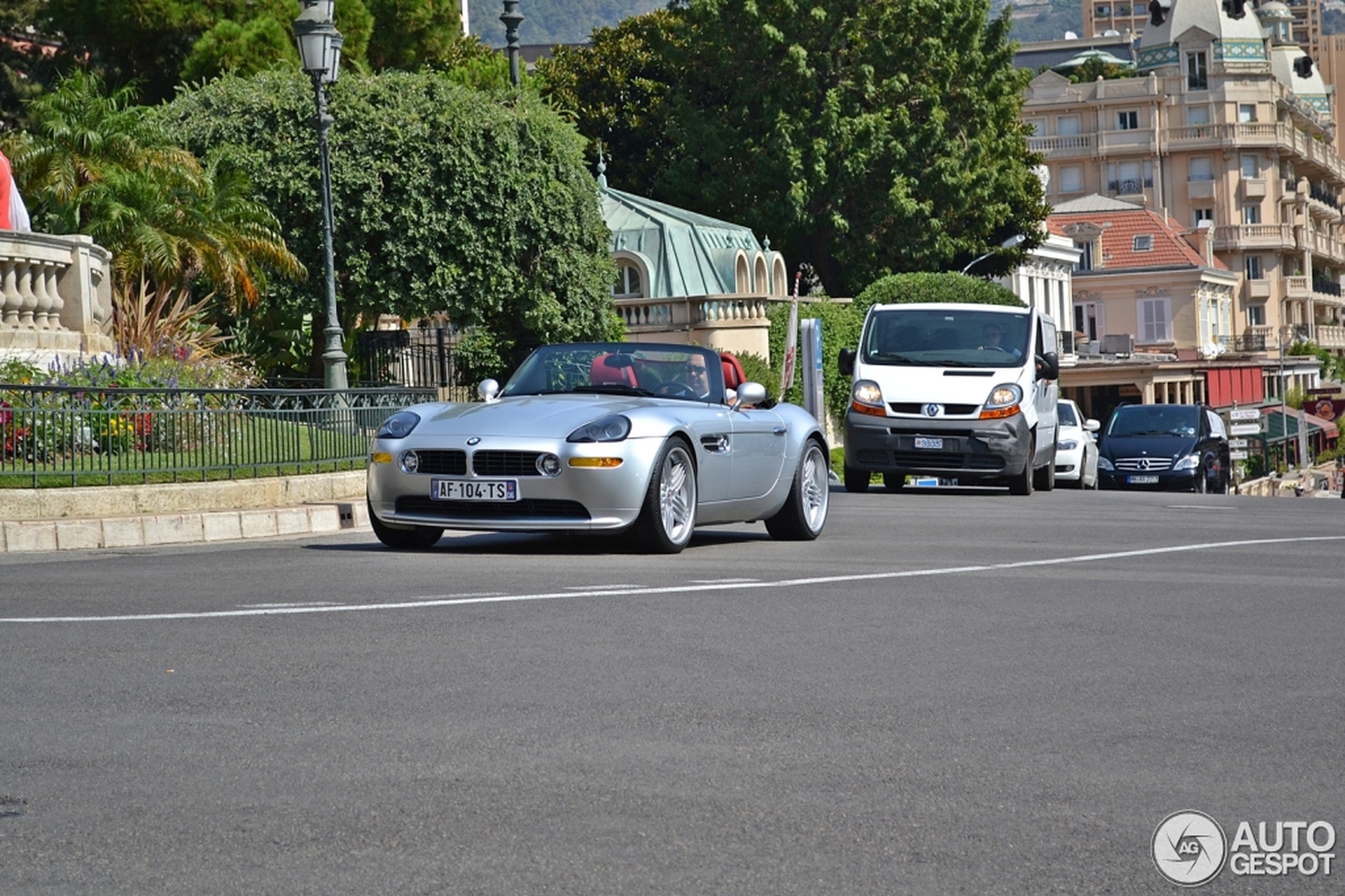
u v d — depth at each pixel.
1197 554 16.12
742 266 69.38
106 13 58.09
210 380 28.72
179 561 14.98
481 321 44.91
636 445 15.09
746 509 16.86
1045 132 158.38
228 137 42.41
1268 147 154.12
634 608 11.38
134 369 25.66
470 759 6.96
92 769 6.81
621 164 89.81
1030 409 28.48
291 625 10.51
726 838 5.86
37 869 5.52
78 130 38.44
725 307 65.94
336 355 28.30
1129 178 155.25
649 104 89.88
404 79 43.12
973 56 78.81
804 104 78.62
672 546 15.51
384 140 42.34
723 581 13.10
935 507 24.41
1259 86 156.62
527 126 44.00
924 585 13.10
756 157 78.06
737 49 79.06
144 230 36.62
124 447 20.81
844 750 7.18
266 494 22.05
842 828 5.99
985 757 7.08
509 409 15.66
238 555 15.52
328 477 23.16
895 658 9.49
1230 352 130.88
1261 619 11.30
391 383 45.50
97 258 30.16
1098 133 155.38
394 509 15.45
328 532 20.88
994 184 80.06
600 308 46.91
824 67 78.25
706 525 16.84
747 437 16.77
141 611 11.14
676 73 85.56
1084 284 127.06
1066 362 97.94
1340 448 114.06
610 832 5.91
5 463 19.75
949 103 79.81
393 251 42.72
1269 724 7.82
